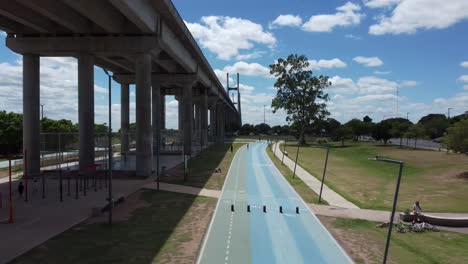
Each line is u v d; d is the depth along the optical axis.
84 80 48.66
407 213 29.19
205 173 55.34
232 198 38.03
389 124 126.81
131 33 47.53
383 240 24.89
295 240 24.80
